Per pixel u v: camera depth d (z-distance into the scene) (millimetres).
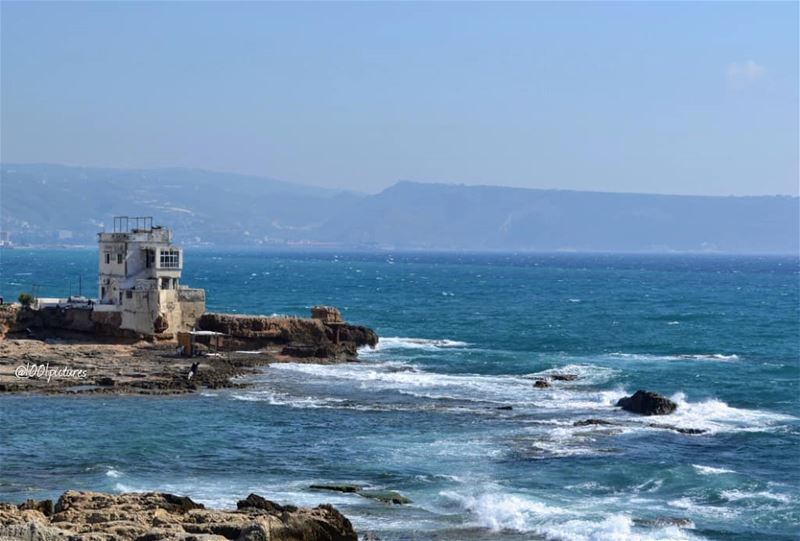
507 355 134375
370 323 186125
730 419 88375
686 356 137875
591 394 101812
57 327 132125
